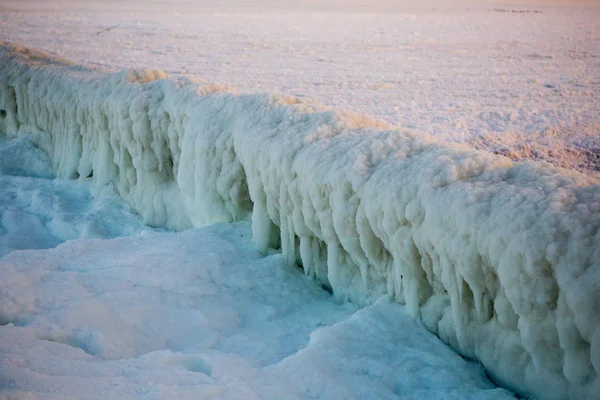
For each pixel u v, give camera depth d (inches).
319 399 76.6
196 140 145.0
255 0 1398.9
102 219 173.6
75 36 634.8
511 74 440.1
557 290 73.4
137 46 572.4
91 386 74.0
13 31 660.7
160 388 73.9
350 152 106.1
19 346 82.7
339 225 104.1
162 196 167.5
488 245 78.8
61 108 201.3
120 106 167.6
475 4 1362.0
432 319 93.9
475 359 87.1
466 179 90.6
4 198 190.1
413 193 92.0
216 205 145.3
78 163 200.2
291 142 116.2
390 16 992.9
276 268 120.6
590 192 78.0
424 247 90.0
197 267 114.4
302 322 102.8
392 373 82.0
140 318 97.2
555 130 286.2
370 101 349.1
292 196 114.0
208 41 618.8
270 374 80.8
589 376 70.6
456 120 302.2
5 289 99.2
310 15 991.6
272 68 462.9
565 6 1273.4
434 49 577.0
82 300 99.0
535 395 77.4
